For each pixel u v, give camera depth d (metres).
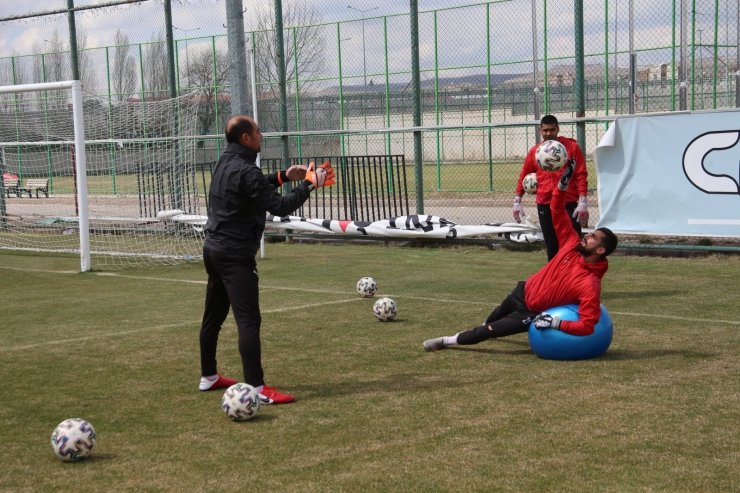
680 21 20.98
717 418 4.95
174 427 5.03
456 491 3.92
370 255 13.43
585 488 3.92
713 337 7.13
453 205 20.45
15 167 20.27
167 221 15.48
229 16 14.63
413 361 6.55
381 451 4.50
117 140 15.68
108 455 4.55
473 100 31.38
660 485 3.95
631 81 22.52
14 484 4.16
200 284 10.99
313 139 28.50
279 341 7.34
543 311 6.58
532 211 18.62
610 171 12.12
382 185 15.38
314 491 3.96
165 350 7.11
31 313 9.08
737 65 21.34
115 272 12.41
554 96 30.08
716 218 11.36
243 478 4.15
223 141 22.67
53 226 17.50
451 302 9.09
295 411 5.30
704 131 11.32
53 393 5.84
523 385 5.77
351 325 7.96
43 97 19.17
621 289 9.64
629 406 5.21
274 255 13.72
